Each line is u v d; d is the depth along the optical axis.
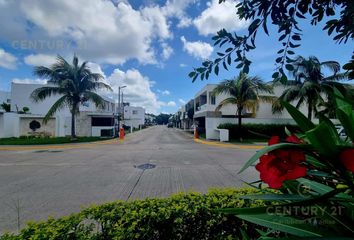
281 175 0.71
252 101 17.27
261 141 17.73
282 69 1.68
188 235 2.05
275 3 1.60
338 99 0.81
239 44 1.74
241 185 5.51
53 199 4.48
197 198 2.35
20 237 1.76
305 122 0.79
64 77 17.41
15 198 4.55
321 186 0.99
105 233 1.93
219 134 19.33
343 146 0.60
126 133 31.97
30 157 10.13
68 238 1.77
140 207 2.21
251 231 1.99
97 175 6.54
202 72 1.85
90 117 24.75
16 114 20.89
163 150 12.66
